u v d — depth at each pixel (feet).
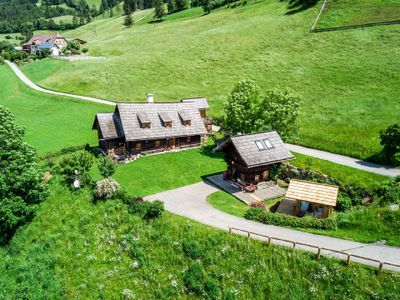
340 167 169.58
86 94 334.65
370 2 367.45
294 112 184.34
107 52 484.33
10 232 153.28
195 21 536.83
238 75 326.03
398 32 304.71
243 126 192.44
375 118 213.05
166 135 206.18
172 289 113.39
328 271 104.99
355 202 147.43
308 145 202.28
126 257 126.72
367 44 305.32
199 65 360.48
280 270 109.40
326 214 138.00
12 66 476.54
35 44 629.51
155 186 167.84
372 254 110.22
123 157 199.11
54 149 216.74
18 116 288.30
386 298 96.48
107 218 142.41
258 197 156.87
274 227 128.57
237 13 492.13
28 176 153.89
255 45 367.25
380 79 256.93
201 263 117.29
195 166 191.93
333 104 242.37
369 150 184.03
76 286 123.03
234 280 110.93
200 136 221.46
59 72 401.70
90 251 132.67
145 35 538.06
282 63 323.37
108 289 119.34
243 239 119.65
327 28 349.82
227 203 150.61
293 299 102.63
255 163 154.30
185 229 128.36
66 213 151.02
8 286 127.44
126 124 200.44
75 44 520.01
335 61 298.97
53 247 138.51
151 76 356.38
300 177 172.96
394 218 124.36
